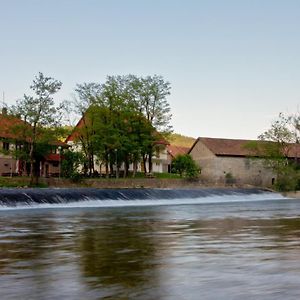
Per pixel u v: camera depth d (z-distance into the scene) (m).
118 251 16.00
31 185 70.12
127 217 33.84
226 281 11.09
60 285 10.68
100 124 84.62
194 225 26.92
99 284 10.77
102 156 89.06
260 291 10.09
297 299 9.47
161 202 60.22
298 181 92.19
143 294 9.87
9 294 9.90
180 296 9.71
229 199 73.00
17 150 72.69
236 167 108.81
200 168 105.38
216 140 112.81
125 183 80.44
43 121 71.81
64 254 15.33
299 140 99.75
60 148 84.00
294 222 29.08
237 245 17.59
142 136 86.81
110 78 87.31
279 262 13.70
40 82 71.62
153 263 13.57
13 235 21.34
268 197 82.94
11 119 72.44
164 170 118.94
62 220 30.64
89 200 52.53
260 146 101.00
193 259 14.28
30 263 13.55
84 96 86.38
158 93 87.81
